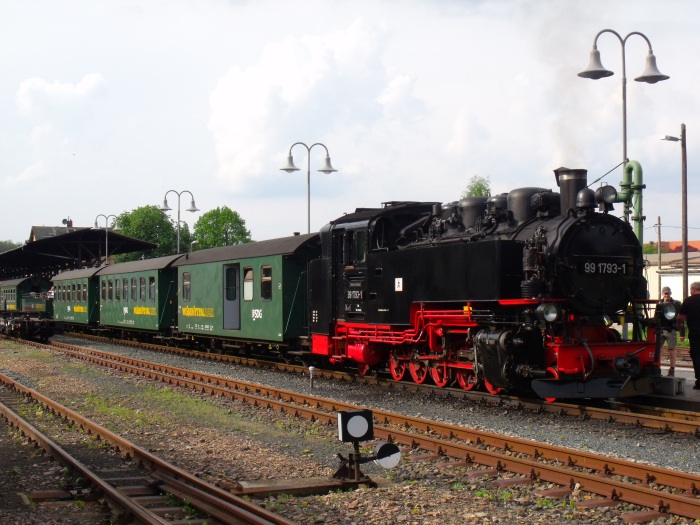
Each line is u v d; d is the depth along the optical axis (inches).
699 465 345.7
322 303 725.9
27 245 1819.6
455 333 559.8
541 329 486.0
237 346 943.0
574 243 502.9
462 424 457.1
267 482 323.3
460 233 577.0
